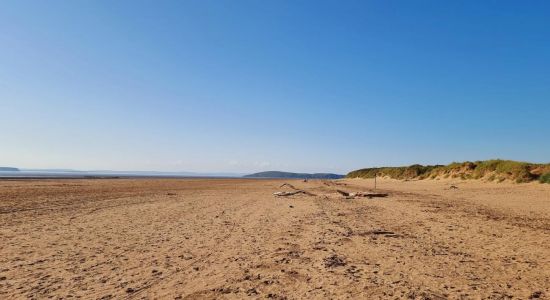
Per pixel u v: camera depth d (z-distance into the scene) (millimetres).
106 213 16281
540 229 12188
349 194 29062
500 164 39531
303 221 14078
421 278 6719
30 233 11156
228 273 7043
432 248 9234
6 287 6191
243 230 11961
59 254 8562
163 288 6188
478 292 5996
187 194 30203
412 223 13562
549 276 6918
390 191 35031
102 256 8398
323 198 26234
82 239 10367
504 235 11102
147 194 29234
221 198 26047
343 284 6355
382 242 9953
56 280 6602
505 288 6203
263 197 27422
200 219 14609
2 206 18000
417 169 66500
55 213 15961
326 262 7785
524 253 8742
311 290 6055
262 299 5656
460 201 22844
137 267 7484
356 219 14680
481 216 15570
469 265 7637
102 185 43969
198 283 6457
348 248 9195
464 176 44562
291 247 9312
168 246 9477
